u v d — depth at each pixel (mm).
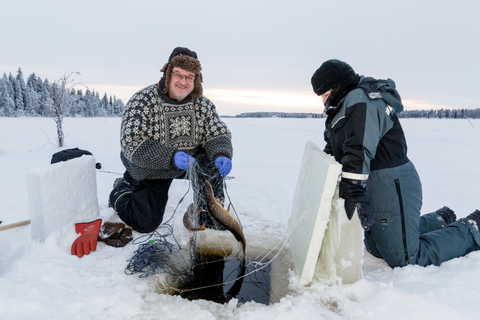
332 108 2279
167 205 3688
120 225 2867
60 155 3252
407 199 2168
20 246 2641
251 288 2289
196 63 2664
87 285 2104
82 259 2424
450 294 1786
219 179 2922
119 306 1846
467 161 7848
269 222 3457
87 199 3002
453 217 2822
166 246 2646
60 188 2670
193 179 2730
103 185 4836
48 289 2002
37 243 2576
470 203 4113
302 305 1883
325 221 2006
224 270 2531
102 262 2420
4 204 3816
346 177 2010
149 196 2770
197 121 2996
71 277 2164
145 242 2783
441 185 5195
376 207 2236
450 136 14312
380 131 2086
